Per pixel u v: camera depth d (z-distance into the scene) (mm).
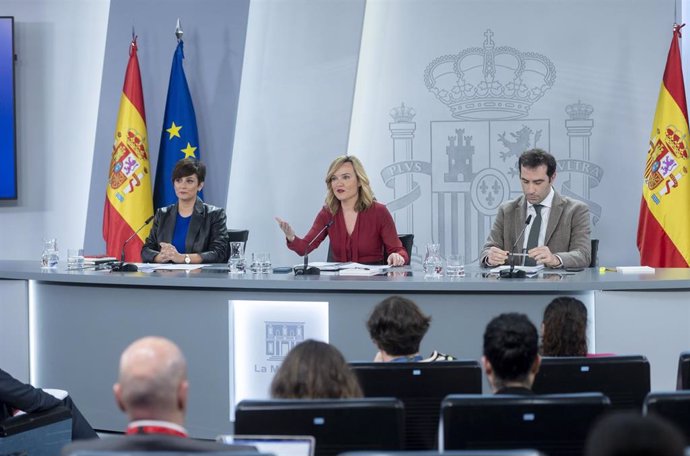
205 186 8766
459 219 8492
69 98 9000
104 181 8906
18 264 6613
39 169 9039
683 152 7633
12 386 4012
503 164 8398
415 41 8492
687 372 3367
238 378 5555
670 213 7637
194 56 8773
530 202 6070
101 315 5801
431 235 8539
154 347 2412
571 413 2607
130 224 8445
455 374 3340
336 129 8586
